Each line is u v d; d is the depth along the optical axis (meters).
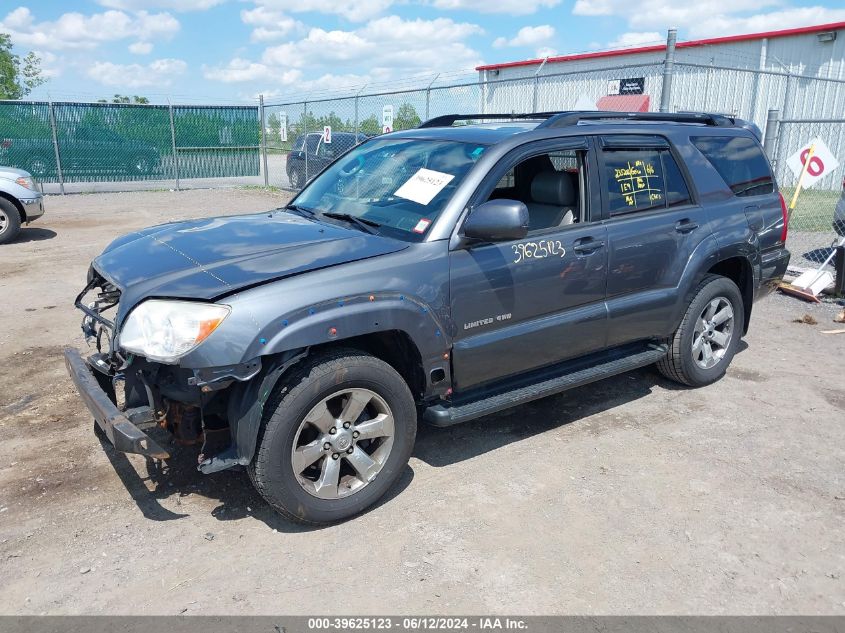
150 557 3.17
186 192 19.06
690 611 2.86
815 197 15.58
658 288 4.67
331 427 3.31
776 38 18.69
